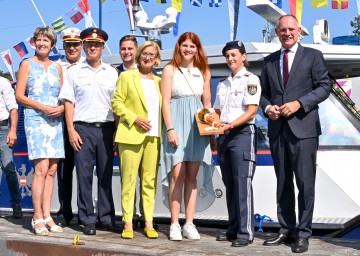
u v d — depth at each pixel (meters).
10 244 5.54
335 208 6.22
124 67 6.50
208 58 6.88
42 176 5.93
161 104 5.70
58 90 6.05
